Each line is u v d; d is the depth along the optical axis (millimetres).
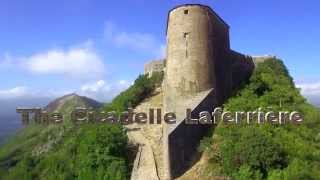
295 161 49094
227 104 61031
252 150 49156
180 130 54219
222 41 67312
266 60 74125
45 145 93688
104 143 60250
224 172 50219
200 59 60594
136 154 59688
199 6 61719
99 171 56375
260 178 47562
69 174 62312
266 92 64875
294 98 65375
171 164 53000
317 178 48250
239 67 71750
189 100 59031
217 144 53594
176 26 61844
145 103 74125
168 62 62688
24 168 80875
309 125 61156
